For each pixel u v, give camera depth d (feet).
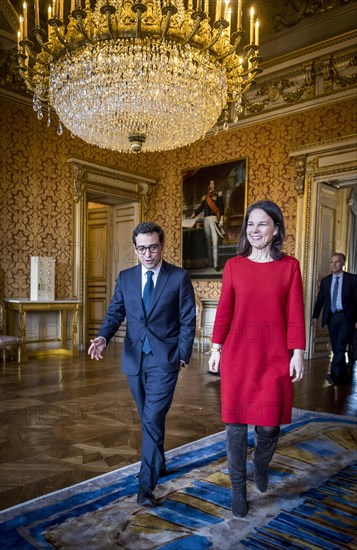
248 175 29.96
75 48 16.49
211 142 32.17
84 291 29.27
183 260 33.40
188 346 8.30
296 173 27.61
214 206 31.71
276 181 28.68
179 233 33.73
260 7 24.97
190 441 11.30
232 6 23.97
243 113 30.25
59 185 28.40
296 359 7.21
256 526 7.03
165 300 8.28
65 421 12.87
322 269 27.25
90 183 29.86
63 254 28.53
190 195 33.14
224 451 10.47
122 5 16.51
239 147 30.63
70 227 28.94
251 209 7.61
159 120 20.07
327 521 7.22
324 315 19.49
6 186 25.67
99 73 17.39
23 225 26.50
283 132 28.40
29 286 26.78
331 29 25.45
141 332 8.34
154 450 7.91
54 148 28.17
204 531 6.85
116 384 17.99
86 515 7.29
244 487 7.43
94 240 35.27
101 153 31.14
